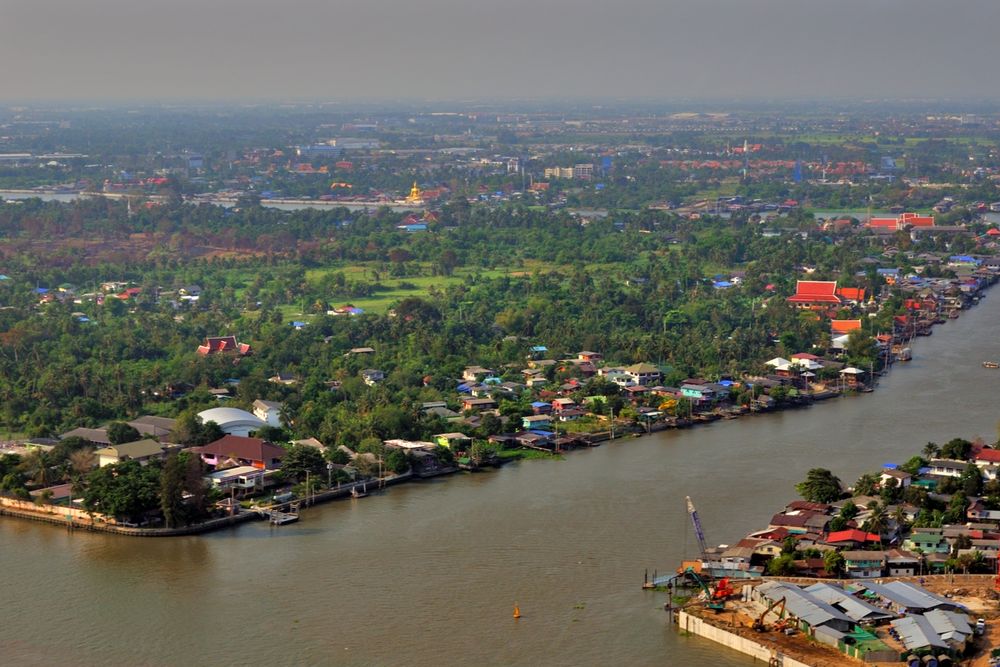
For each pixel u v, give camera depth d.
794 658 185.12
